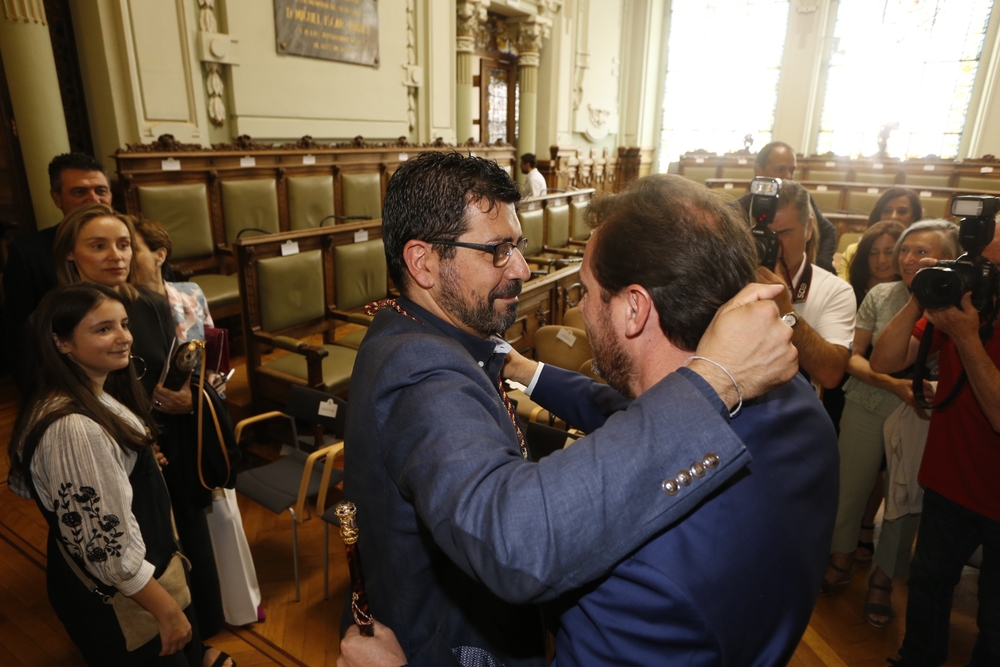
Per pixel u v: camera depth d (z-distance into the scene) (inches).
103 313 49.5
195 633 61.1
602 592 22.5
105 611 51.9
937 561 63.2
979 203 47.9
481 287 31.5
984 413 53.6
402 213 31.5
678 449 21.2
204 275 165.5
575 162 383.2
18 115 142.9
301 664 74.4
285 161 190.5
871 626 82.0
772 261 48.0
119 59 161.9
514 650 33.6
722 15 409.1
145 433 53.1
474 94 332.8
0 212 159.5
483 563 21.4
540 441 80.2
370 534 31.2
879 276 98.0
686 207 25.2
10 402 135.0
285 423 122.2
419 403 26.7
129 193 149.6
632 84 426.3
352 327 191.5
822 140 399.9
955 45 351.6
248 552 80.3
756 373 22.6
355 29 223.0
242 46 187.9
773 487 23.2
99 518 46.7
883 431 80.4
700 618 20.8
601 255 26.0
